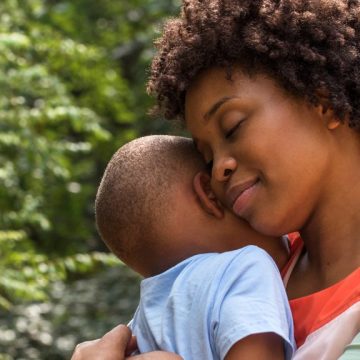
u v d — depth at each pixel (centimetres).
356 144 234
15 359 879
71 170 980
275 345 221
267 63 232
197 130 241
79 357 240
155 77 255
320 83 229
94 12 1291
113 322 945
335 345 215
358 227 233
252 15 238
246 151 232
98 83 962
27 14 1010
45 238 1022
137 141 267
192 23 243
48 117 819
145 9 1225
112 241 262
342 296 223
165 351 228
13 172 808
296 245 260
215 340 223
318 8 237
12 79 796
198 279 233
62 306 969
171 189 255
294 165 230
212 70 236
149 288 245
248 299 223
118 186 258
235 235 255
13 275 696
